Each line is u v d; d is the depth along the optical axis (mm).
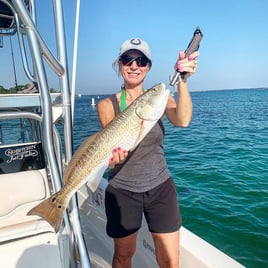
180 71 1907
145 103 1930
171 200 2162
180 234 2410
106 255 3021
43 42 1690
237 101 45844
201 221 4781
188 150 10531
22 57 2666
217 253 2154
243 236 4301
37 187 2203
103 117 2240
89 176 1897
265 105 34719
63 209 1775
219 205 5320
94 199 3457
